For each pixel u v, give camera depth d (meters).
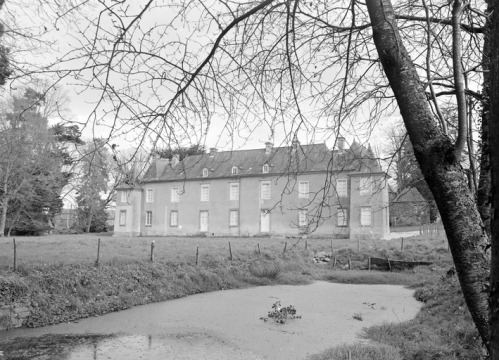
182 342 9.84
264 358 8.68
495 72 1.51
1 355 8.68
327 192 3.67
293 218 41.09
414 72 2.41
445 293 12.78
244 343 9.73
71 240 27.81
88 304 12.90
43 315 11.58
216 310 13.48
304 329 11.00
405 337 9.26
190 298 15.77
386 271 23.25
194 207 46.94
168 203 48.19
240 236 43.94
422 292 15.62
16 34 6.39
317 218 3.71
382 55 2.45
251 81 3.48
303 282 20.08
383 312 13.05
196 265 18.94
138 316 12.52
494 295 1.53
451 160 2.23
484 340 2.07
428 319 10.34
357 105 3.91
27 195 25.92
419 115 2.31
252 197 43.88
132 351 9.14
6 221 35.47
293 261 23.70
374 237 36.47
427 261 22.75
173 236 46.47
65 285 13.01
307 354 8.87
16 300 11.49
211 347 9.47
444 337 8.48
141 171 3.04
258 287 18.73
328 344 9.58
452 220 2.19
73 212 40.16
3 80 5.27
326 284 19.84
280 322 11.73
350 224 37.62
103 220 53.34
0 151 15.85
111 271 15.16
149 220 48.97
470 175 2.91
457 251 2.18
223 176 45.62
